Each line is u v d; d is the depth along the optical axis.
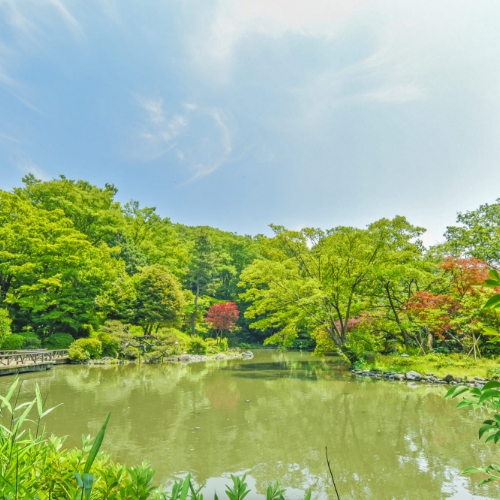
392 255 16.34
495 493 4.46
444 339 17.33
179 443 6.29
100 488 1.64
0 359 14.62
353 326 20.28
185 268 33.84
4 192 20.89
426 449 5.94
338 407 8.86
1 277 21.59
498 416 1.26
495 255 19.66
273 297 17.92
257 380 13.31
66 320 21.81
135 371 16.19
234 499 1.50
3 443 1.67
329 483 4.79
